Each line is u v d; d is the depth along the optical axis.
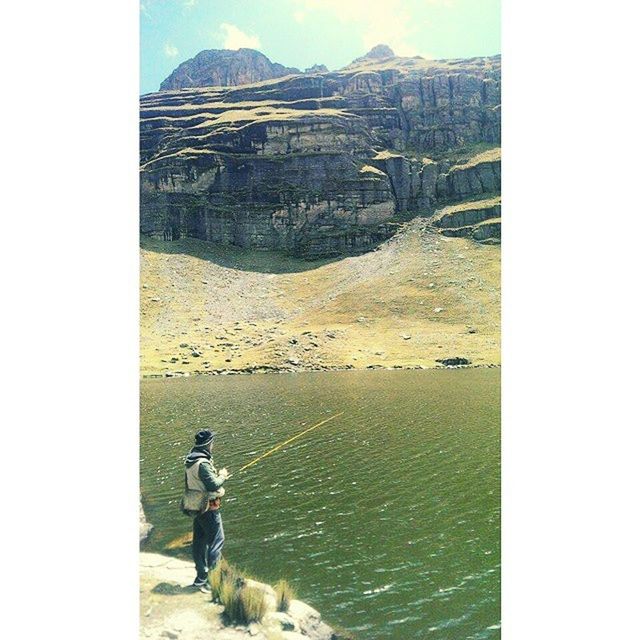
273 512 12.59
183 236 93.62
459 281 69.88
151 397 32.53
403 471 15.74
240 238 94.56
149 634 6.95
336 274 81.44
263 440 20.25
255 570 9.62
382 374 42.97
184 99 121.31
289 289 78.81
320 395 31.75
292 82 117.00
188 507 8.09
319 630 7.62
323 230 94.06
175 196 95.50
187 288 78.25
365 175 95.75
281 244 94.44
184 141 104.19
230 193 97.69
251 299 76.06
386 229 90.69
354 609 8.38
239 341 59.12
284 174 97.62
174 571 8.77
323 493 13.89
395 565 9.77
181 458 17.86
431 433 20.72
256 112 110.56
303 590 8.93
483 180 93.81
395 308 65.31
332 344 55.06
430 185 95.00
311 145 101.81
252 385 37.78
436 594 8.82
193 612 7.44
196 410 27.38
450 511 12.48
